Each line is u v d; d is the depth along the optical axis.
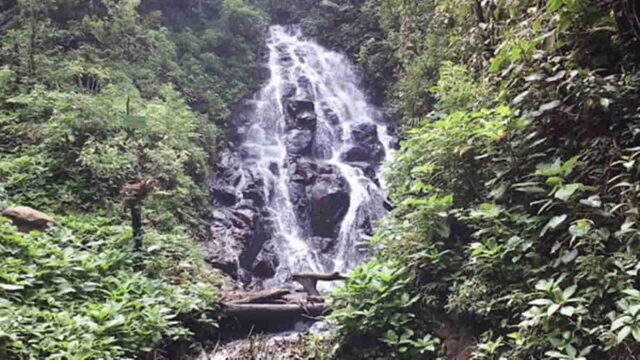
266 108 12.30
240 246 8.54
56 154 7.43
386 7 11.72
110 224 6.84
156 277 5.99
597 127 3.98
